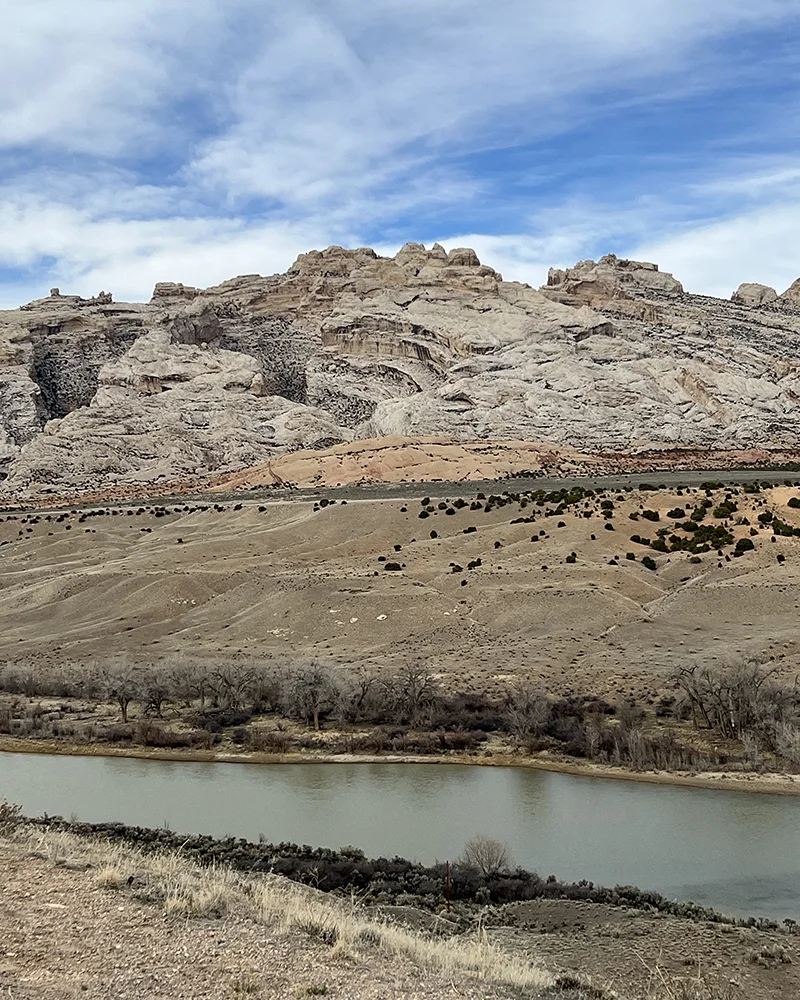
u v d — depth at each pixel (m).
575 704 68.06
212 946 16.53
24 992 13.22
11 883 18.39
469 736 63.31
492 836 43.97
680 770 55.75
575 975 23.14
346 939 18.41
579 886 35.34
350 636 93.38
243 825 46.09
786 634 80.56
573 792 52.38
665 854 41.25
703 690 63.50
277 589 107.00
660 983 24.67
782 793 51.22
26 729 69.94
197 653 91.88
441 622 93.38
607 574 99.56
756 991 24.41
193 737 66.00
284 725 69.69
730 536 107.81
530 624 90.75
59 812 48.75
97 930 16.36
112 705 79.06
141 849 33.22
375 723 69.06
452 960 19.44
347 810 49.06
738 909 34.59
